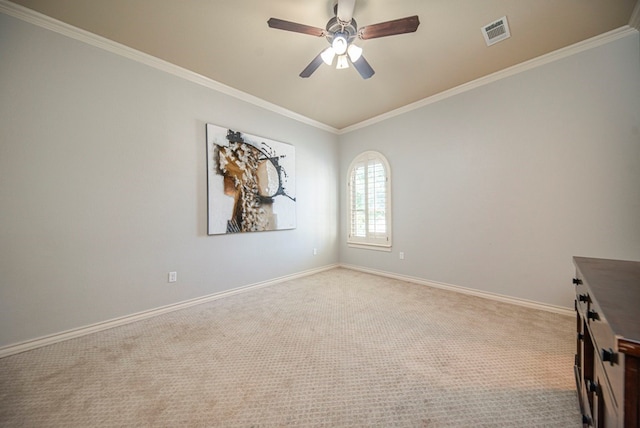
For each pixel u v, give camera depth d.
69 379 1.56
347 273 4.19
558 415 1.27
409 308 2.67
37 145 1.94
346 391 1.45
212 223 2.93
